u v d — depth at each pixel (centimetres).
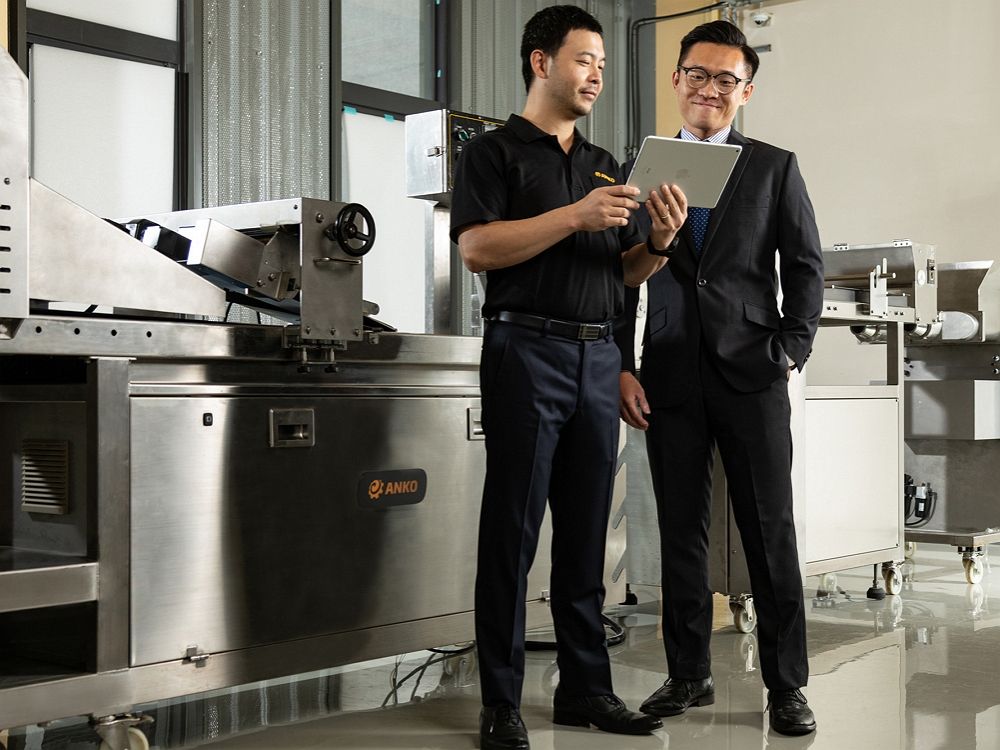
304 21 520
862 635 356
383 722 262
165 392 226
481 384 242
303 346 246
